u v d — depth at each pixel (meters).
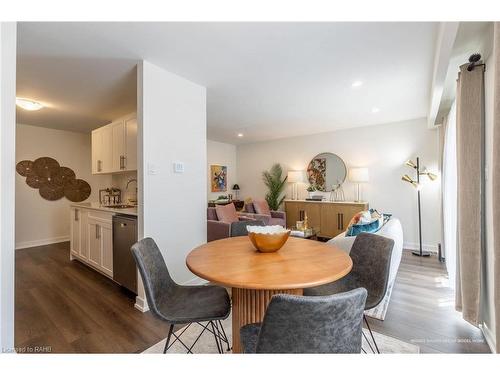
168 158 2.46
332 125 4.80
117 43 1.95
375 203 4.78
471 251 1.84
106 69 2.36
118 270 2.63
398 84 2.80
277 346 0.80
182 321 1.20
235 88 2.91
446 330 1.87
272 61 2.27
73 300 2.40
